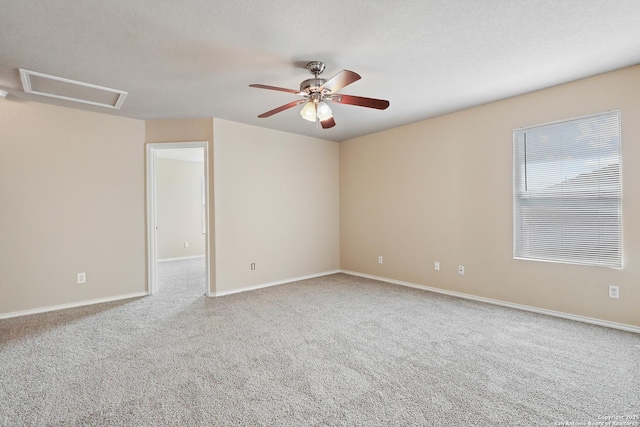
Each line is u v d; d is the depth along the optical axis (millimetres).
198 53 2414
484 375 2094
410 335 2773
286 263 4902
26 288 3371
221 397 1869
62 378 2080
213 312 3422
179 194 7410
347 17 1992
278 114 3971
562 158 3172
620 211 2836
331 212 5570
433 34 2201
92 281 3756
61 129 3572
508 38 2266
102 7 1840
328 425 1625
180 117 4055
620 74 2807
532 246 3406
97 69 2656
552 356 2348
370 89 3221
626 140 2787
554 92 3184
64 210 3586
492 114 3658
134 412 1731
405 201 4605
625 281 2814
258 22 2027
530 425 1609
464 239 3949
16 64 2551
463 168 3941
